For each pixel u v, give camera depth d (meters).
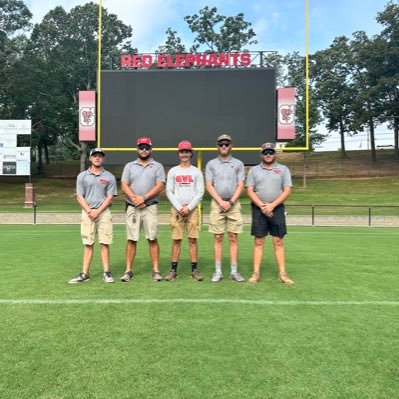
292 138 12.33
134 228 4.82
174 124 12.39
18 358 2.66
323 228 12.35
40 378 2.41
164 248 7.50
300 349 2.83
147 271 5.39
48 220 14.16
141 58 12.96
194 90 12.34
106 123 12.52
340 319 3.46
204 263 6.04
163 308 3.71
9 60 31.58
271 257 6.60
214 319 3.43
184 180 4.78
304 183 32.03
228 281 4.82
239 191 4.78
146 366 2.56
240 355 2.73
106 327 3.21
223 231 4.86
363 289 4.46
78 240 8.59
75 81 34.03
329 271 5.46
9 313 3.54
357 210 19.16
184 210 4.68
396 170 37.72
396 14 39.00
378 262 6.15
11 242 8.23
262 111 12.24
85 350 2.78
